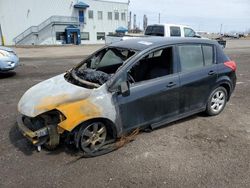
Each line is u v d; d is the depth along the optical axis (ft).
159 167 11.92
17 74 33.27
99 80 13.37
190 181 10.93
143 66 14.06
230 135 15.24
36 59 53.31
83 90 12.67
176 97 15.10
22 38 142.10
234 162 12.36
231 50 73.41
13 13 139.03
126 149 13.43
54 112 12.12
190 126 16.35
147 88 13.76
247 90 25.57
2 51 30.60
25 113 12.41
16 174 11.28
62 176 11.21
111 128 13.29
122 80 13.07
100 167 11.89
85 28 161.17
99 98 12.42
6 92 23.80
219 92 17.81
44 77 31.53
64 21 150.30
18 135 14.89
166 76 14.60
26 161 12.26
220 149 13.58
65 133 12.46
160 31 47.98
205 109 17.39
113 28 172.14
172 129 15.87
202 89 16.39
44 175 11.25
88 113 12.00
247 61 47.55
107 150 13.08
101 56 15.84
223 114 18.52
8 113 18.30
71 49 92.02
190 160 12.51
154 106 14.29
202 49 16.48
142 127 14.37
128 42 15.69
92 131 12.71
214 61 17.11
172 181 10.93
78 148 12.66
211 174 11.41
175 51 15.05
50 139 12.23
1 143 13.92
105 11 166.09
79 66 16.34
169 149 13.51
